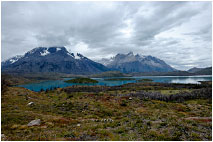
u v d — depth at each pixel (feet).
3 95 185.78
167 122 64.13
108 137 46.73
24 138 46.34
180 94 328.08
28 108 128.36
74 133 50.31
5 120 76.18
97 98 238.48
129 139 44.34
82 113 126.41
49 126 67.62
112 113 130.11
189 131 51.90
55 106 152.76
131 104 190.70
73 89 606.14
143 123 65.41
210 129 55.62
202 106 200.23
